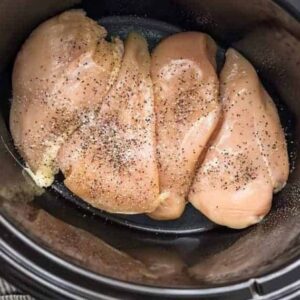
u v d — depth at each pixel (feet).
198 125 1.94
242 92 1.98
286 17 1.81
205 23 2.14
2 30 1.91
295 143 2.10
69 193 2.11
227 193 1.98
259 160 1.97
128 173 1.95
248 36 2.07
